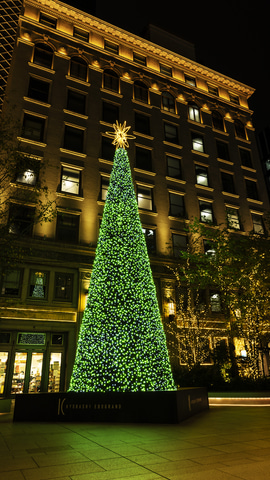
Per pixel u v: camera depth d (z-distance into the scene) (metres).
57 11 29.41
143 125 30.08
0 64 28.70
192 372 18.86
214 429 8.53
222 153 34.16
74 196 23.52
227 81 38.22
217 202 30.77
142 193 27.22
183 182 29.34
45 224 21.91
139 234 12.84
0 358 18.61
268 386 18.05
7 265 17.86
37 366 19.47
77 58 28.84
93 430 8.59
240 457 5.72
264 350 20.94
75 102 27.05
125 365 10.52
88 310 11.66
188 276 22.70
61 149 24.38
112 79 30.20
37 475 4.86
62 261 21.39
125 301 11.32
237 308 20.97
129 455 5.97
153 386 10.45
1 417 11.75
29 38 26.73
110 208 13.24
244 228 31.22
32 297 20.09
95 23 30.91
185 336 22.88
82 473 4.95
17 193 21.19
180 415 9.80
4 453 6.20
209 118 34.78
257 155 36.44
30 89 25.27
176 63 35.19
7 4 28.81
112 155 26.77
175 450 6.30
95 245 23.02
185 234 27.67
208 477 4.66
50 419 10.47
